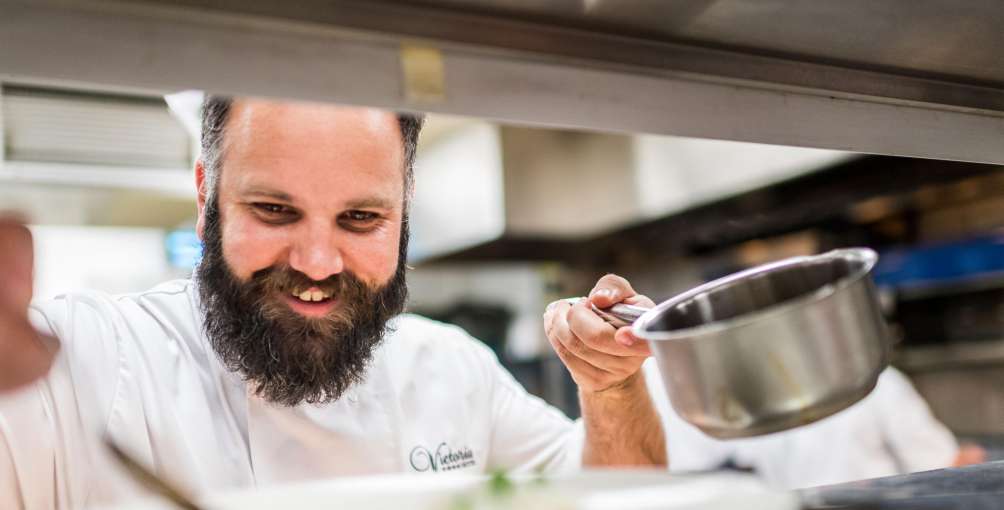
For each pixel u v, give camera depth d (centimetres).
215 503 67
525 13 57
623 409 117
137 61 47
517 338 417
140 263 333
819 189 271
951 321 294
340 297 100
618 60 62
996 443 260
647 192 324
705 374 59
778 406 58
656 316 68
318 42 51
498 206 337
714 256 343
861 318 60
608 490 67
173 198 214
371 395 118
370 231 100
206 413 108
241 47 49
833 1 60
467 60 55
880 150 76
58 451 99
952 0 61
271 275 97
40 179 188
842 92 74
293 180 93
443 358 131
